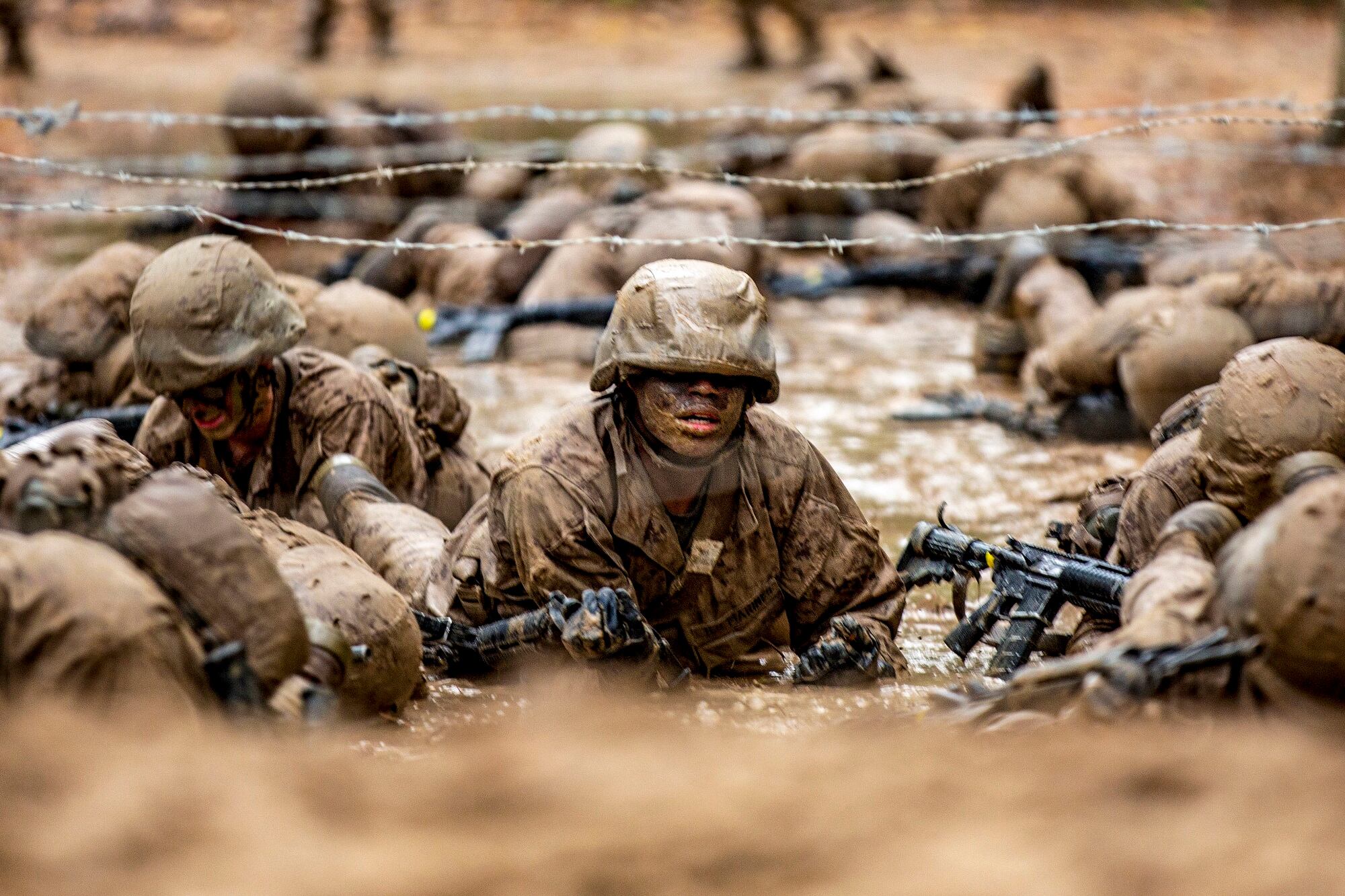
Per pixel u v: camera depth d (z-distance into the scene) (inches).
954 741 358.9
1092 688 346.9
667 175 1278.3
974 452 821.2
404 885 265.4
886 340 1119.6
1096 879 265.6
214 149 1849.2
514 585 489.7
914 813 293.3
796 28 2554.1
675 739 398.0
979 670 505.7
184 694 332.8
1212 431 434.6
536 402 933.2
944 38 2790.4
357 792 306.3
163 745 315.0
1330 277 767.7
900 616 503.8
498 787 311.6
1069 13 3021.7
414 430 609.9
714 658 487.5
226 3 3201.3
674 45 2869.1
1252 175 1537.9
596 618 434.6
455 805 300.5
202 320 528.4
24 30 2460.6
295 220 1318.9
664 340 447.2
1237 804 294.2
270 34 3011.8
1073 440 839.1
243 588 347.6
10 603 325.4
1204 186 1503.4
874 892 262.5
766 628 492.1
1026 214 1139.9
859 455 815.7
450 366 1038.4
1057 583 484.4
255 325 535.8
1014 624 486.3
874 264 1248.2
